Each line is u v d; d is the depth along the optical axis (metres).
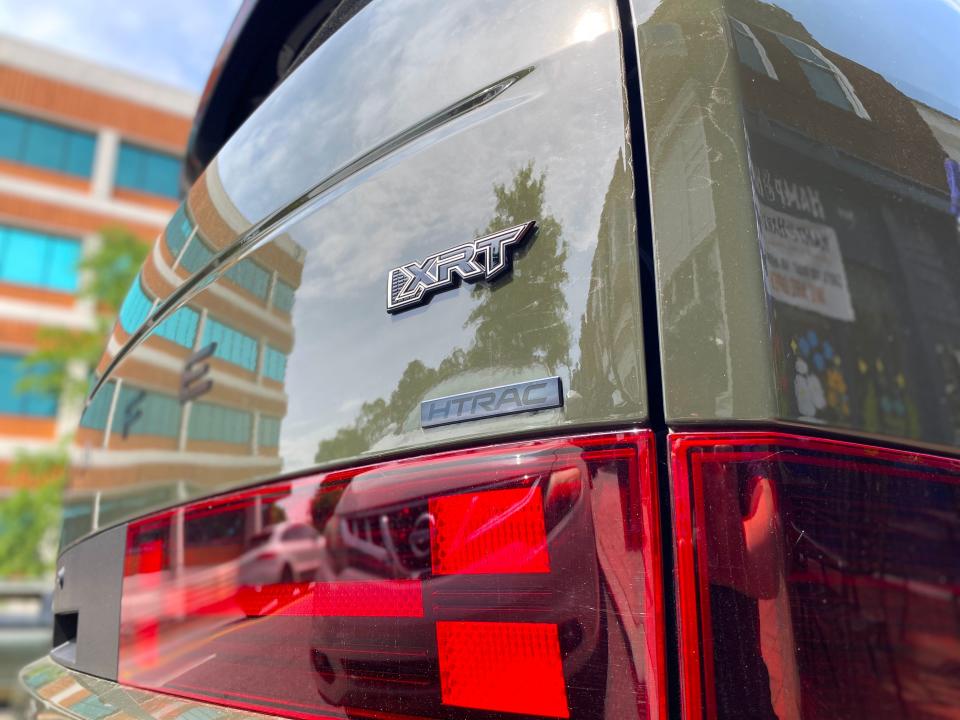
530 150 0.73
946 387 0.69
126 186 19.94
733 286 0.60
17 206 18.25
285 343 0.91
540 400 0.66
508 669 0.64
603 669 0.59
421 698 0.70
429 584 0.71
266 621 0.87
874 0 0.84
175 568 1.03
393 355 0.78
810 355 0.60
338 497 0.80
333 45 1.08
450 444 0.71
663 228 0.63
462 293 0.74
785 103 0.67
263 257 0.99
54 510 14.34
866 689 0.56
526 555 0.64
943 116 0.82
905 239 0.71
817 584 0.56
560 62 0.74
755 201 0.61
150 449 1.14
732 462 0.57
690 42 0.67
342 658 0.77
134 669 1.08
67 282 18.67
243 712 0.87
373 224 0.85
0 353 17.52
